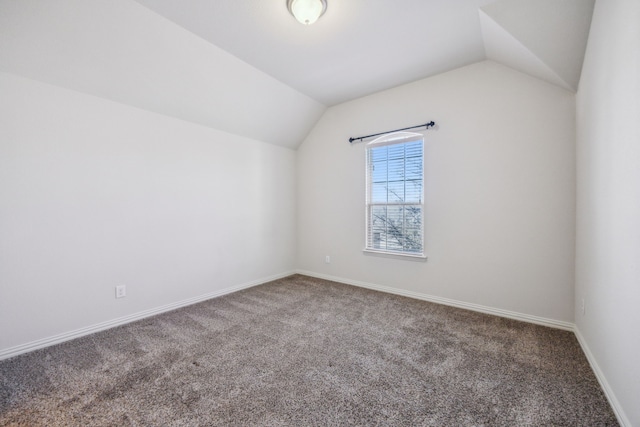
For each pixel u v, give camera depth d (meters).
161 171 2.84
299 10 1.88
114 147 2.49
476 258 2.82
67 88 2.20
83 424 1.34
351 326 2.48
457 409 1.45
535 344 2.12
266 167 4.00
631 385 1.23
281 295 3.39
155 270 2.80
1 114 1.92
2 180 1.93
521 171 2.55
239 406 1.47
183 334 2.33
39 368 1.83
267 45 2.45
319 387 1.63
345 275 3.91
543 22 1.87
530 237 2.53
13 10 1.69
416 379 1.71
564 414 1.41
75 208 2.27
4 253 1.95
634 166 1.20
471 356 1.96
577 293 2.24
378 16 2.08
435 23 2.17
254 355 1.99
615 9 1.38
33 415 1.40
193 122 3.11
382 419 1.38
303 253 4.43
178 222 2.99
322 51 2.55
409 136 3.28
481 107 2.75
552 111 2.40
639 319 1.16
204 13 2.03
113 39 2.07
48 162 2.12
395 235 3.43
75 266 2.28
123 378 1.71
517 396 1.54
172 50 2.33
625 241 1.30
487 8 1.96
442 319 2.62
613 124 1.44
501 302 2.69
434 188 3.05
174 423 1.35
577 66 2.05
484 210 2.75
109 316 2.47
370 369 1.81
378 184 3.57
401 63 2.78
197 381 1.68
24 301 2.04
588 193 1.92
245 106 3.27
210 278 3.30
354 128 3.73
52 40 1.90
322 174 4.12
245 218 3.72
